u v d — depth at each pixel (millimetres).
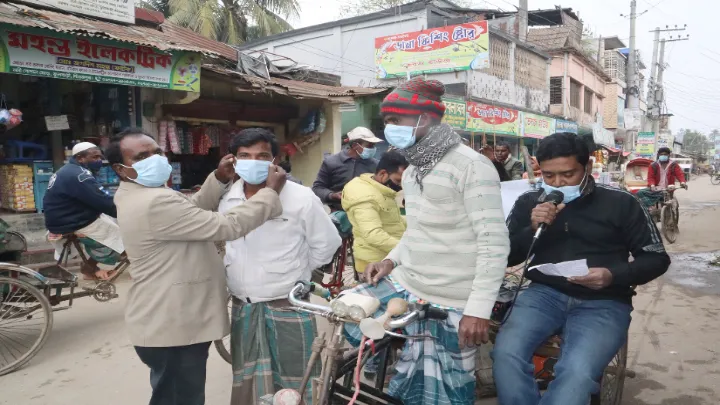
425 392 2340
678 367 3756
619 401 2980
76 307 5434
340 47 16344
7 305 4164
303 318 2551
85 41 6516
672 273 6676
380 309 2412
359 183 3727
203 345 2445
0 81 8133
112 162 2354
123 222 2295
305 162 11297
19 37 5977
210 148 10062
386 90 10781
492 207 2148
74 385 3725
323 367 2008
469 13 18781
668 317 4883
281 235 2510
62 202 4562
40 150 8016
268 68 10719
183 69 7535
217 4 19188
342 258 4805
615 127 31359
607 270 2387
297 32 17172
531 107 19031
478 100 14883
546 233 2643
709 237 9547
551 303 2578
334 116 11031
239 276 2531
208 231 2227
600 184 2623
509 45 17266
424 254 2324
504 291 2848
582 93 25281
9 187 7207
